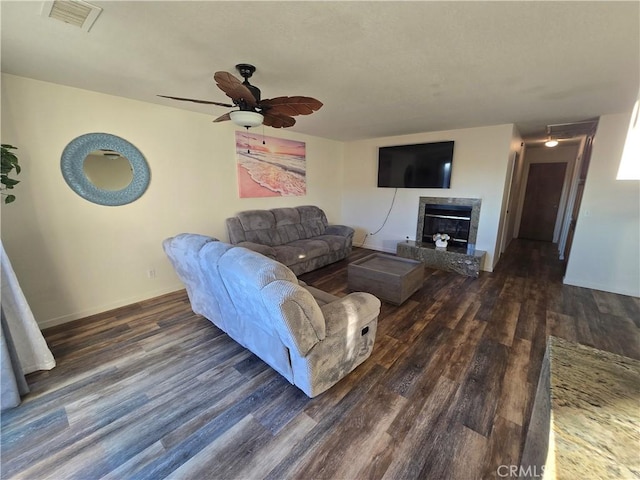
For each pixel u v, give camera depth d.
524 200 6.91
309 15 1.46
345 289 3.66
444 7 1.39
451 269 4.28
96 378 1.98
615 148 3.35
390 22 1.53
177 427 1.59
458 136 4.49
